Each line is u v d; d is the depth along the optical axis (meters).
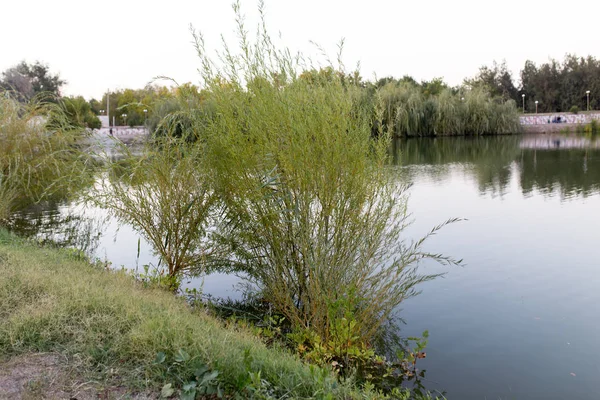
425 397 3.63
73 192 7.36
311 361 4.07
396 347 4.52
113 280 5.09
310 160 4.33
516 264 6.78
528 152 24.22
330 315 4.28
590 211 10.16
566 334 4.71
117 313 3.65
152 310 3.92
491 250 7.47
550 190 12.91
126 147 6.11
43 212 10.26
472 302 5.52
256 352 3.42
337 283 4.50
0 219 8.71
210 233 5.93
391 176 4.85
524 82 74.75
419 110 38.59
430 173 17.16
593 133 39.81
